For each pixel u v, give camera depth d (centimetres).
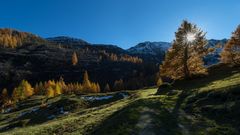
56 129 3312
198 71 5847
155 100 3450
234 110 2692
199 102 3181
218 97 3122
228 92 3084
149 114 2878
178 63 5884
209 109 2878
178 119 2747
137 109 3064
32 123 6019
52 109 6762
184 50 5794
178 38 5819
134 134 2436
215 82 4534
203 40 5803
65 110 6612
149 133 2417
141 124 2627
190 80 5628
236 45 6881
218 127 2470
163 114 2894
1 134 3875
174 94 3925
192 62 5847
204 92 3422
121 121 2766
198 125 2581
